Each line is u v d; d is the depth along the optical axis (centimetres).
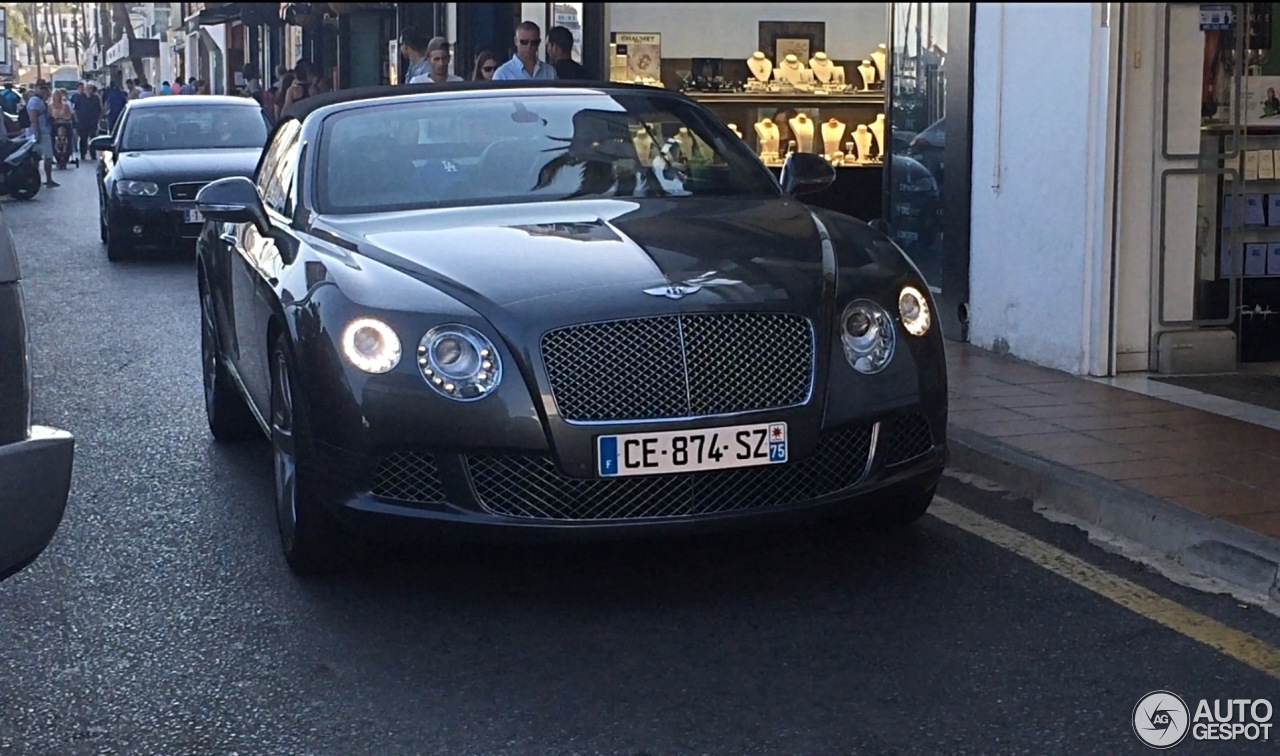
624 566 523
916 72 962
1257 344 841
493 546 520
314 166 596
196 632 472
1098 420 692
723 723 397
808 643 452
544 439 455
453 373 460
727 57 1435
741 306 468
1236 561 498
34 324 1108
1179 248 804
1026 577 507
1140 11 778
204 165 1525
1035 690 416
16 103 3350
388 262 497
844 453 482
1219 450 633
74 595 509
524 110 628
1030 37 822
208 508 615
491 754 382
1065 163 800
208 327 745
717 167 616
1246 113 814
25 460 357
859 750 380
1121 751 378
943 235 918
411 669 438
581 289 470
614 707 409
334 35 2844
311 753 386
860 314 488
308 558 512
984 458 632
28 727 405
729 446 462
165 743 393
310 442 482
